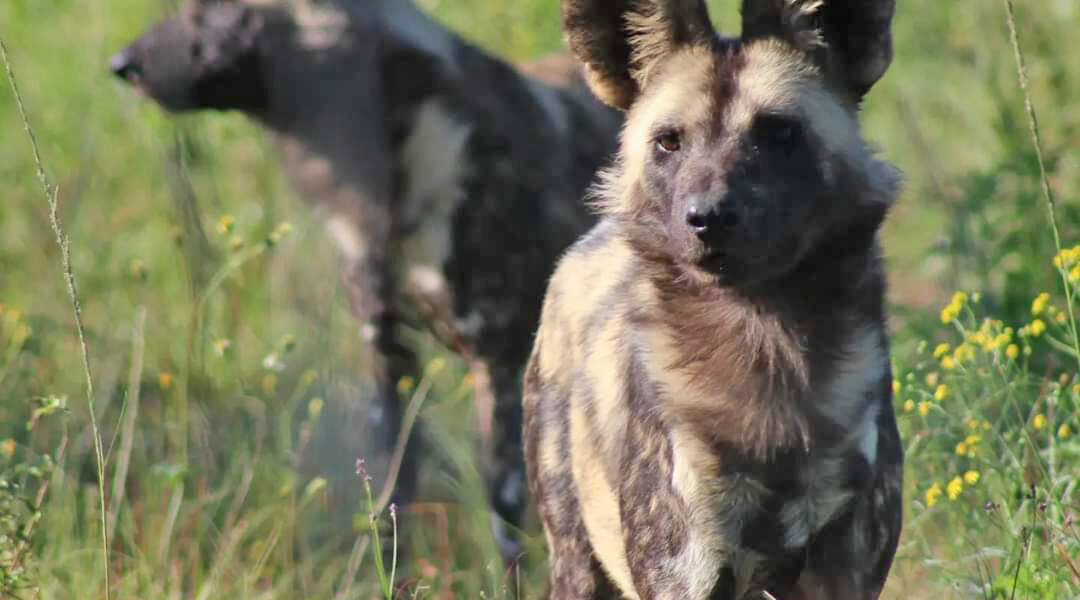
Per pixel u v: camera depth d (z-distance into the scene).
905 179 7.14
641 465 6.96
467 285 11.08
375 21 11.23
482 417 11.12
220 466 10.30
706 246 6.58
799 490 6.73
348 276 11.33
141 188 14.00
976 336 8.34
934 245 11.60
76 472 10.09
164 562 9.09
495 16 14.77
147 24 14.73
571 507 7.81
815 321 6.73
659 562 6.91
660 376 6.89
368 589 9.38
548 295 8.30
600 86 7.40
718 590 6.82
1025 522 7.79
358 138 11.20
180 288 12.52
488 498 10.86
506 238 11.13
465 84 11.23
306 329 11.85
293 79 11.36
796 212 6.75
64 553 8.91
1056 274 10.52
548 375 8.08
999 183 11.70
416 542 10.08
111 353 11.54
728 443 6.72
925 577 8.42
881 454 6.85
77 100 14.87
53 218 7.38
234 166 14.10
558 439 7.91
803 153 6.84
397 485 10.63
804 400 6.71
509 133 11.22
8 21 15.53
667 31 7.18
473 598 9.34
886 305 7.02
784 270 6.70
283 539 9.45
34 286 12.98
